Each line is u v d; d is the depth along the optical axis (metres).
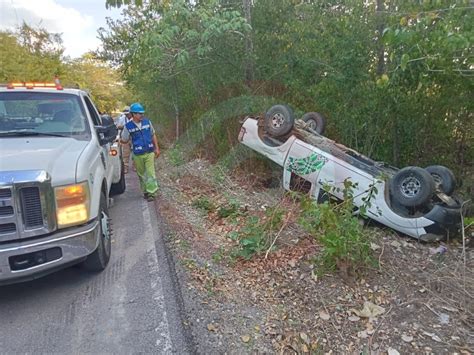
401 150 6.44
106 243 4.01
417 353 2.69
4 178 2.90
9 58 20.91
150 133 6.51
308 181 5.63
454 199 4.93
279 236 4.38
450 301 3.29
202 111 9.45
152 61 8.01
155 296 3.44
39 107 4.55
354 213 4.49
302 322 3.03
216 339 2.85
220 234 4.82
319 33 6.98
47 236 3.11
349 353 2.71
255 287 3.53
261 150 6.44
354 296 3.35
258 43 7.82
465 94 5.25
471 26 4.24
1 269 2.94
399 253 4.24
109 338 2.88
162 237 4.78
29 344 2.82
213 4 6.93
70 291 3.53
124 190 7.39
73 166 3.35
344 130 6.83
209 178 7.34
